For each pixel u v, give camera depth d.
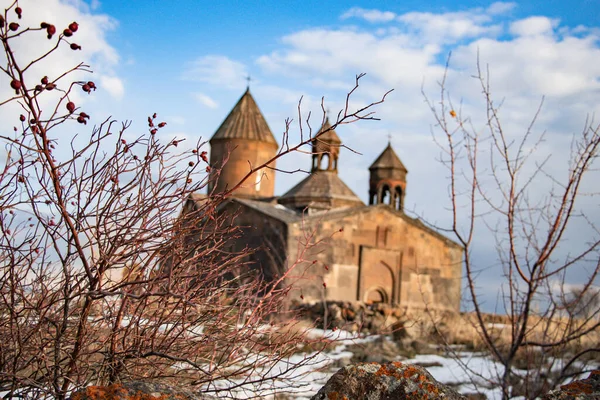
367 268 31.56
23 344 4.30
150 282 4.22
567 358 11.70
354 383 3.77
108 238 4.36
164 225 4.54
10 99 3.67
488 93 8.01
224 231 4.77
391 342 16.06
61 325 4.37
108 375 4.47
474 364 13.83
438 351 15.40
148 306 4.70
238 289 5.24
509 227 7.72
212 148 41.66
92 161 4.41
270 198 39.59
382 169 48.34
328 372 11.04
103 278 4.66
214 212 4.90
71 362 4.27
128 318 4.66
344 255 30.94
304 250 6.02
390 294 32.22
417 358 14.66
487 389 11.68
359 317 18.33
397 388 3.73
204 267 5.05
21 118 4.22
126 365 4.56
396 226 32.72
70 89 3.90
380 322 17.72
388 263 32.25
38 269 4.71
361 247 31.50
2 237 4.46
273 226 28.97
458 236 8.12
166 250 4.53
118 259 4.34
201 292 4.82
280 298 5.47
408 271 32.72
